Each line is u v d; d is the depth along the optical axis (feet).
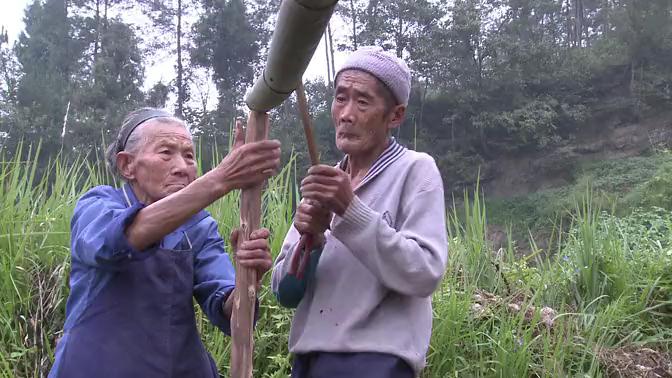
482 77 108.68
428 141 109.60
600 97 111.96
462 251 14.44
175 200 5.81
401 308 6.52
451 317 11.62
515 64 108.37
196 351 7.04
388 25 106.52
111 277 6.57
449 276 13.47
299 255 6.54
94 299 6.59
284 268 6.86
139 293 6.62
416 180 6.64
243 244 5.98
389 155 6.81
